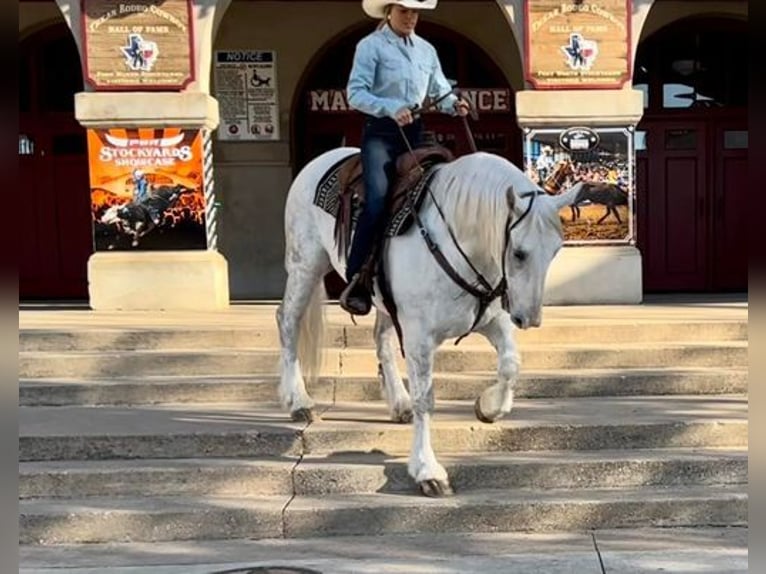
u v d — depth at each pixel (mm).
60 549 4711
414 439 4953
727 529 4781
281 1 11047
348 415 5828
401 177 4914
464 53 11438
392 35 5082
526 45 8516
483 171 4496
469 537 4723
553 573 4195
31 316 8039
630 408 5777
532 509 4773
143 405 6262
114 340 6879
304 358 5797
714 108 11320
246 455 5379
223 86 11070
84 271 11539
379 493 5008
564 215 8578
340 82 11531
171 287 8625
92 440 5344
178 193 8688
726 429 5328
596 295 8531
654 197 11367
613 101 8508
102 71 8586
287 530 4785
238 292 11242
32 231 11516
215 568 4379
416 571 4258
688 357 6488
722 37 11289
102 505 4926
